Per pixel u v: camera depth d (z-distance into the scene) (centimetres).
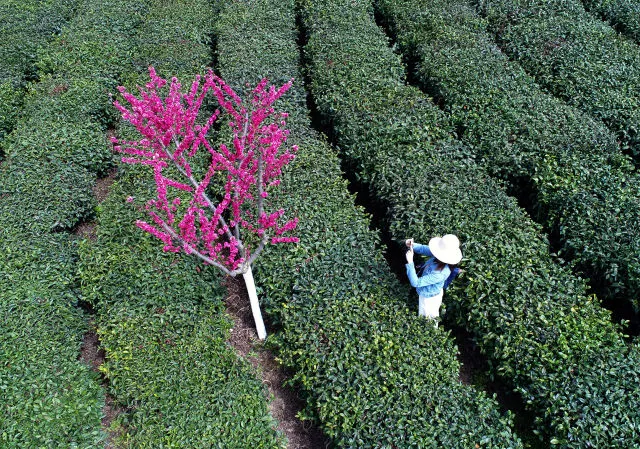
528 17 1616
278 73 1412
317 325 873
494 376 877
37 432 765
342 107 1264
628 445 718
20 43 1644
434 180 1081
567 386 779
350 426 757
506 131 1197
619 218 1005
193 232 766
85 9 1809
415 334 857
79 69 1509
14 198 1130
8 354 855
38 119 1344
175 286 959
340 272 944
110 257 997
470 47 1466
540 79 1434
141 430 784
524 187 1171
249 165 855
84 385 848
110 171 1334
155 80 830
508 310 867
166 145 787
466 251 944
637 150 1223
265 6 1720
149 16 1744
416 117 1224
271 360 945
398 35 1580
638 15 1645
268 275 955
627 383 773
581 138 1175
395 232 1026
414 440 734
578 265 1002
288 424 869
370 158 1151
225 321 952
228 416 789
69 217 1144
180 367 853
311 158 1155
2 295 938
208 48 1606
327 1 1698
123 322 909
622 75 1377
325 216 1033
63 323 935
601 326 852
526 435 846
